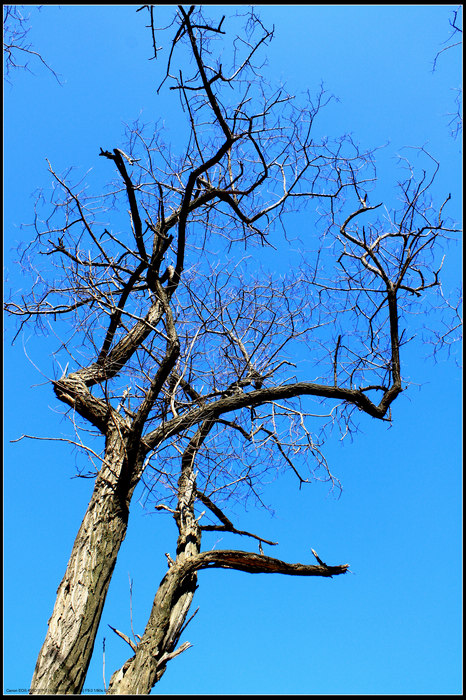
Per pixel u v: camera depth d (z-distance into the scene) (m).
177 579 6.11
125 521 5.52
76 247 6.62
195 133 6.23
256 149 6.24
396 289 6.57
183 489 7.20
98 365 6.67
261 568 6.37
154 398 5.62
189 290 7.18
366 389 6.56
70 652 4.65
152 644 5.55
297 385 6.41
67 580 5.07
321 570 6.46
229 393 7.20
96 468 5.70
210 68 5.57
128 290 6.61
